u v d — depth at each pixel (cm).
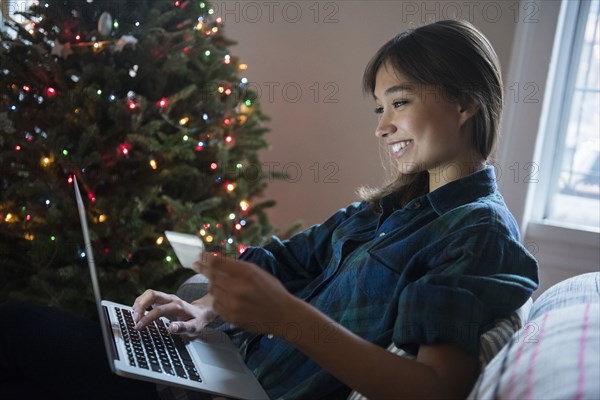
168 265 199
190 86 200
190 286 140
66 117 193
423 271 102
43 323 109
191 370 102
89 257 102
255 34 272
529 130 213
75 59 199
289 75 269
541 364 75
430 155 111
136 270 197
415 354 94
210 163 218
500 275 95
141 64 199
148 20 202
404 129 111
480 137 112
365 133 262
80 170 190
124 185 201
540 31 211
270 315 86
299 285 134
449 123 110
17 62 200
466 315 90
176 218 204
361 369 86
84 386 106
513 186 215
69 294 188
